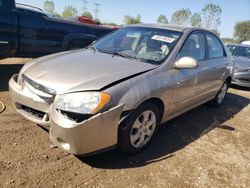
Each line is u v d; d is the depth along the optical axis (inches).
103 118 114.0
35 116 128.6
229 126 198.2
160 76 140.6
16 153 127.1
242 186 128.6
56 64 138.6
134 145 135.5
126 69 135.0
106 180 118.0
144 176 124.3
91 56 152.3
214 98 228.4
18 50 227.3
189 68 149.4
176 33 170.9
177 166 136.0
